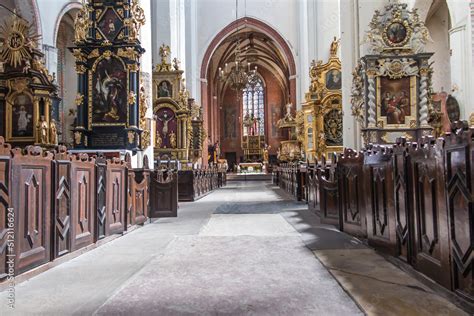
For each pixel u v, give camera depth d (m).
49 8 13.76
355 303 3.15
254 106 42.75
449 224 3.12
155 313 2.99
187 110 18.61
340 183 6.42
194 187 12.90
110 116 9.85
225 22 26.66
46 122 11.96
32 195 3.98
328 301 3.21
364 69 10.04
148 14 11.72
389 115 9.88
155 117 18.55
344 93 12.04
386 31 9.92
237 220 7.99
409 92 9.89
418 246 3.78
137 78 10.05
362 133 10.22
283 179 18.42
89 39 9.82
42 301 3.26
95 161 5.44
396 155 4.25
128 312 3.02
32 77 11.94
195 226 7.27
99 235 5.55
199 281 3.80
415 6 12.90
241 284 3.69
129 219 6.79
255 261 4.55
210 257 4.79
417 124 9.80
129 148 9.73
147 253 5.04
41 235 4.14
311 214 8.76
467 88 10.98
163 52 19.05
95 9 9.98
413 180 3.85
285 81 39.81
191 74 25.44
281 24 26.22
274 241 5.71
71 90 18.73
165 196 8.48
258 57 38.84
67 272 4.14
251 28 26.92
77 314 2.98
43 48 13.41
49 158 4.29
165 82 18.86
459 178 2.96
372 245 5.07
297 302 3.19
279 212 9.25
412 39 9.91
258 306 3.11
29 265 3.92
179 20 20.69
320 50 21.52
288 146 26.06
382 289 3.46
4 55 12.04
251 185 23.92
